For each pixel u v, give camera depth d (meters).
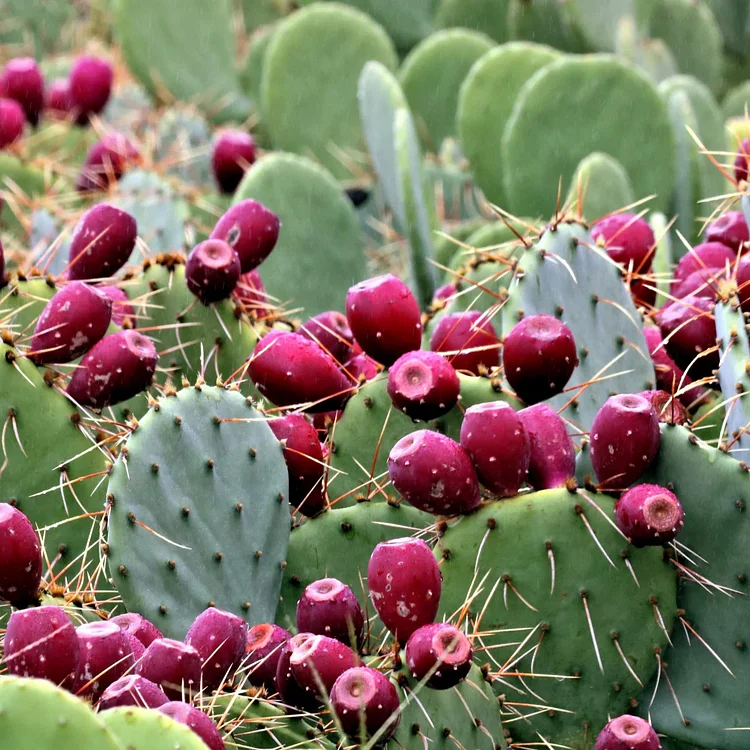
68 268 2.41
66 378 2.36
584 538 2.13
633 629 2.15
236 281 2.39
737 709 2.17
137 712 1.90
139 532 2.17
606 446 2.14
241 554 2.21
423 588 2.04
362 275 3.00
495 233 2.97
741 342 2.21
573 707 2.16
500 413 2.12
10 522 2.09
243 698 2.06
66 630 1.97
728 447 2.20
